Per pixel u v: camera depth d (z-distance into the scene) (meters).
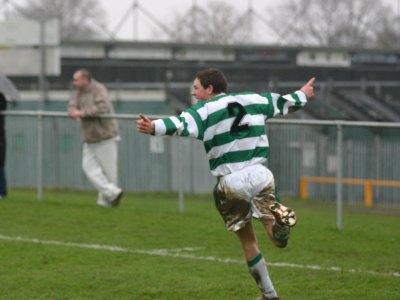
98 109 50.56
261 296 27.56
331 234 42.62
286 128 77.56
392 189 82.12
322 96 113.56
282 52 132.75
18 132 76.44
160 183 78.94
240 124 26.14
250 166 26.22
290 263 35.12
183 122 25.47
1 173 54.03
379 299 28.86
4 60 96.81
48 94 104.69
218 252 37.44
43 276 32.34
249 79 129.62
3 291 30.03
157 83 124.69
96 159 51.72
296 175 78.25
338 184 44.09
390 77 141.38
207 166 77.06
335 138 80.44
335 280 31.78
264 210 26.14
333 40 178.12
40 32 95.25
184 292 29.94
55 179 76.50
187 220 46.38
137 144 79.75
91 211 49.28
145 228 43.66
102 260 35.41
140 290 30.20
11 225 44.12
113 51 125.44
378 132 83.75
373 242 40.56
